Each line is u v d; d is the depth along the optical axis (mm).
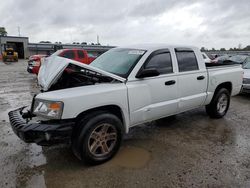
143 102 3738
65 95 3008
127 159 3479
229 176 3035
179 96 4352
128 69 3727
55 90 3348
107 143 3434
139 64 3770
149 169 3199
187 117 5602
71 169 3195
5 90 9133
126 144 4027
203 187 2801
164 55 4176
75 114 3010
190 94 4594
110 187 2801
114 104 3369
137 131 4660
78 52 12508
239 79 5812
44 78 3537
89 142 3176
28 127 2902
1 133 4449
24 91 8938
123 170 3170
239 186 2820
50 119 3004
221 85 5449
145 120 3875
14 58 32938
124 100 3477
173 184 2859
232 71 5570
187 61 4582
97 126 3195
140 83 3703
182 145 3996
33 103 3236
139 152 3717
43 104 3061
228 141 4184
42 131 2852
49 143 2947
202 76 4777
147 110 3807
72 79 3756
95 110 3314
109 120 3303
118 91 3396
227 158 3531
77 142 3107
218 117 5484
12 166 3256
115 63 4055
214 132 4625
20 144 3965
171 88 4160
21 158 3486
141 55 3908
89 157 3176
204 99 4945
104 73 3455
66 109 2945
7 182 2877
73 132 3156
